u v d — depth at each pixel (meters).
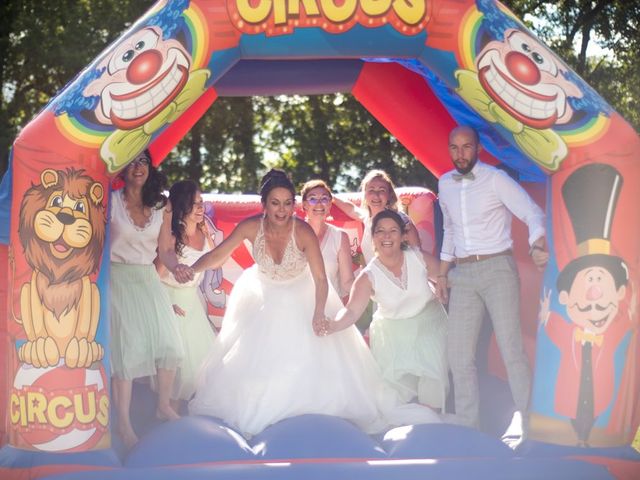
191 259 6.61
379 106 7.46
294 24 5.40
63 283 5.20
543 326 5.54
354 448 5.25
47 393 5.19
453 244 6.25
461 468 5.09
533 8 19.11
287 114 19.89
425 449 5.29
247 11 5.36
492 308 5.89
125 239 5.75
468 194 5.93
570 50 18.84
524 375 5.84
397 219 6.14
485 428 6.22
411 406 6.02
